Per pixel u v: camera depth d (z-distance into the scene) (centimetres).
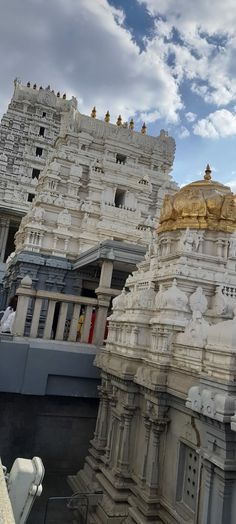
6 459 1462
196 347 962
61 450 1538
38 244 3012
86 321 1708
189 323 1082
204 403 824
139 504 1087
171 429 1064
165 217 1587
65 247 3075
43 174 3525
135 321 1269
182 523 924
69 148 3453
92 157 3544
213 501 805
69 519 1284
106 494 1226
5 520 328
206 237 1507
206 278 1359
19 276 2888
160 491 1070
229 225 1495
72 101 3847
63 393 1495
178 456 1009
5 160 5188
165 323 1131
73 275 2989
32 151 5419
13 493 521
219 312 1298
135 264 2142
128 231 3256
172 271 1340
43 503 1345
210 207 1500
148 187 3591
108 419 1419
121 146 3753
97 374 1534
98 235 3183
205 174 1688
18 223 5284
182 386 989
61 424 1556
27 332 2497
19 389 1419
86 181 3422
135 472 1186
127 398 1230
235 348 805
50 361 1470
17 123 5459
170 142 4134
